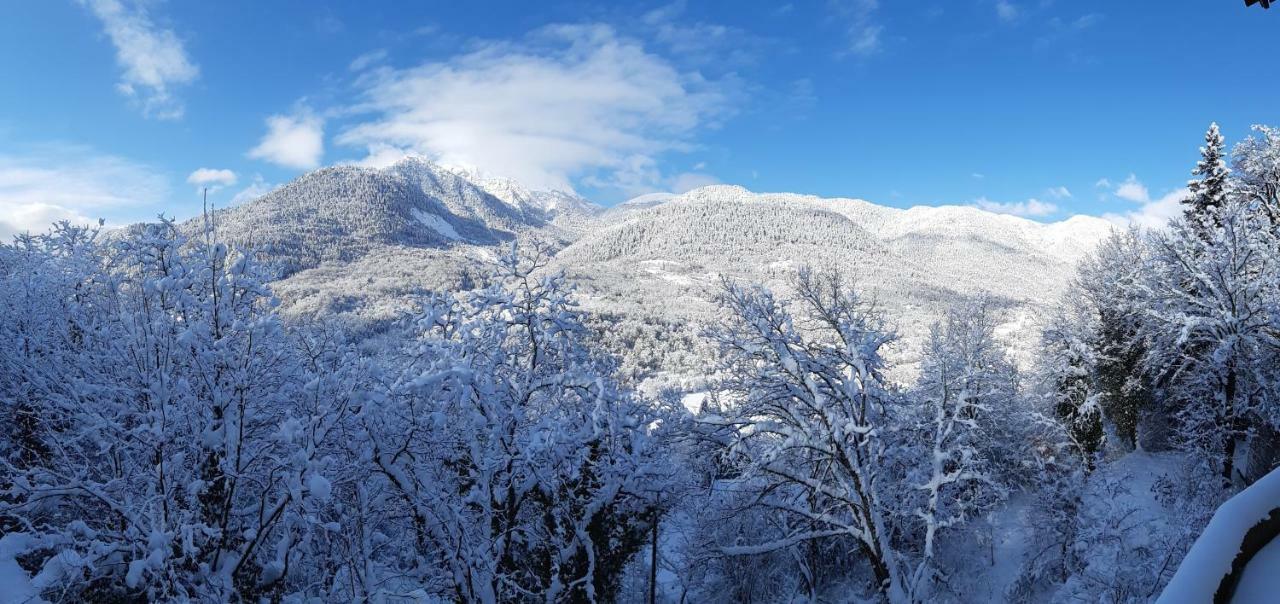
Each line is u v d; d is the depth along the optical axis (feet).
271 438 37.14
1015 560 85.97
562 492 49.39
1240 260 76.84
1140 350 102.94
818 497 65.77
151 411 35.60
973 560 87.15
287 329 46.09
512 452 44.98
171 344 37.60
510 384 49.44
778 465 58.85
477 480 45.65
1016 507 99.35
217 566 36.70
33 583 30.01
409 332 49.70
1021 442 100.01
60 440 36.55
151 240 37.09
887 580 54.80
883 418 62.90
